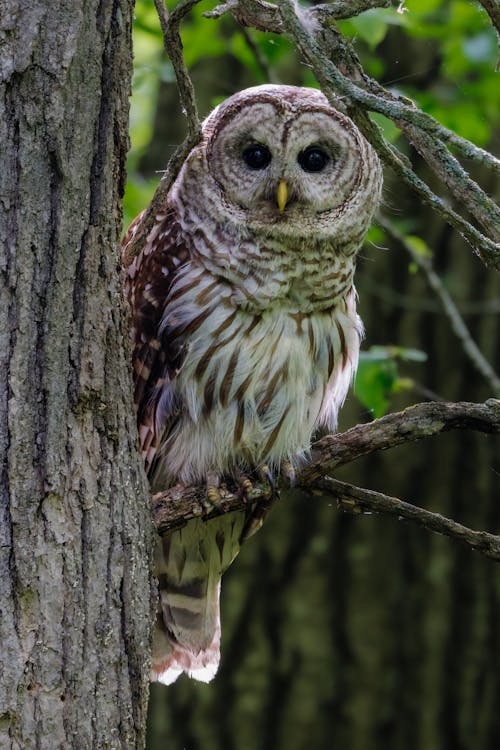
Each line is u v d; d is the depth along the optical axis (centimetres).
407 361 1545
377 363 1236
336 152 1029
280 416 985
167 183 743
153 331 988
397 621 1503
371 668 1492
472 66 1520
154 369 985
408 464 1516
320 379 1019
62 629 611
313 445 830
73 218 630
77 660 613
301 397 991
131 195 1427
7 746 588
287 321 983
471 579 1514
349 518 1519
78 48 629
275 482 955
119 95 657
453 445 1523
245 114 1024
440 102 1492
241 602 1511
